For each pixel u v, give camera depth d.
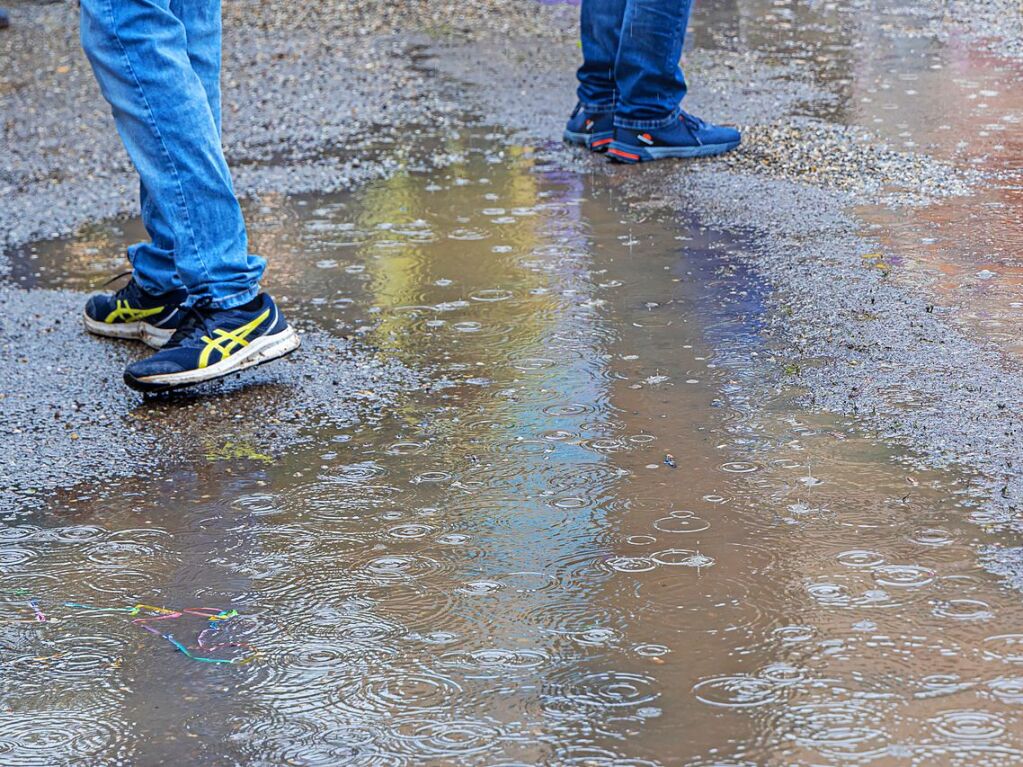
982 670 1.90
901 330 3.32
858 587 2.15
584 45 5.52
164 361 3.19
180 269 3.32
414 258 4.28
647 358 3.28
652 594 2.18
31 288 4.25
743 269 3.93
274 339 3.34
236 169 5.70
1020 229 4.07
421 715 1.89
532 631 2.09
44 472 2.84
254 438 2.98
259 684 2.00
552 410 3.00
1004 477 2.50
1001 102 5.95
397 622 2.15
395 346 3.51
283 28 9.55
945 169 4.86
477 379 3.23
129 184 5.64
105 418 3.15
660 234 4.36
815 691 1.88
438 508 2.56
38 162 6.17
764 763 1.73
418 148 5.89
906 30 7.94
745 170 5.11
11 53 9.29
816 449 2.69
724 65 7.22
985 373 3.00
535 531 2.44
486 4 9.97
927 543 2.28
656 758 1.76
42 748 1.87
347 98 7.12
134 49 3.28
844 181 4.82
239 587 2.31
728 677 1.93
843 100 6.22
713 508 2.47
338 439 2.94
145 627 2.19
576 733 1.82
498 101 6.81
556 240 4.37
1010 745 1.73
